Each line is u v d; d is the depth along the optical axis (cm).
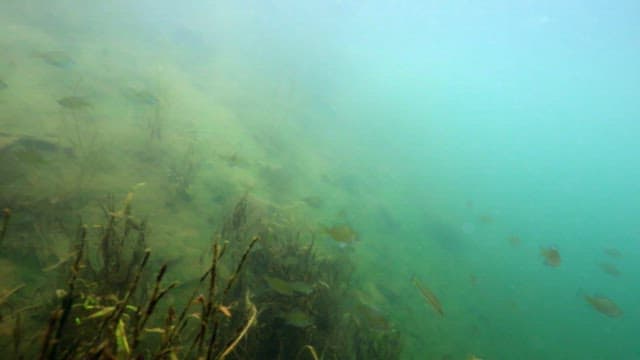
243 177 891
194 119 1109
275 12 3394
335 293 549
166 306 389
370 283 738
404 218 1193
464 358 644
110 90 1047
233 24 2758
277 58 2383
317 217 877
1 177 512
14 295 348
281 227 705
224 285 448
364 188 1286
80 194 551
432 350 626
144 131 878
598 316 1130
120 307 210
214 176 819
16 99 799
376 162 1625
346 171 1348
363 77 3319
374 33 7225
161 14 2389
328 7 3900
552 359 789
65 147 673
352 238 564
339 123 1944
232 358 340
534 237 1734
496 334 790
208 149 945
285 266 507
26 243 419
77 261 218
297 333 407
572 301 1171
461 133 4578
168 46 1823
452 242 1197
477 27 12119
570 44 10725
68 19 1582
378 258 868
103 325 215
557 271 1420
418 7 10750
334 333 472
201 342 206
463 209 1609
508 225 1714
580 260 1733
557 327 961
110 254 377
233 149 1030
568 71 13388
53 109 820
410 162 1920
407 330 646
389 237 1016
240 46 2344
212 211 668
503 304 954
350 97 2511
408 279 841
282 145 1281
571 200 3994
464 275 1008
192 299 213
